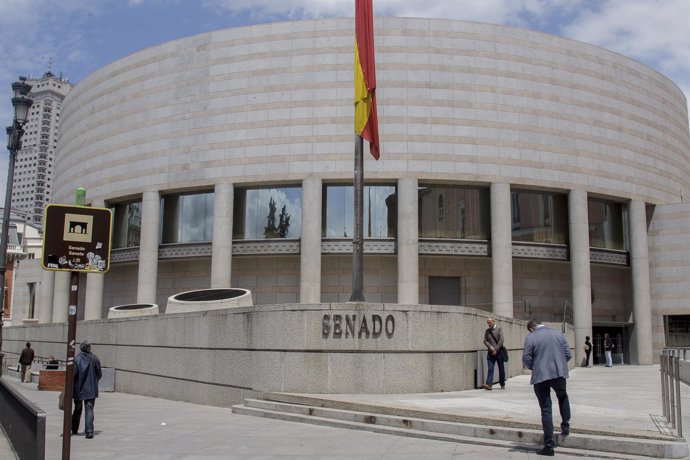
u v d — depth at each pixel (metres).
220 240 35.56
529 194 37.28
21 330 40.00
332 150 35.09
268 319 15.80
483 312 18.48
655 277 40.12
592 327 39.56
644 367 35.09
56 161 49.53
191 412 16.08
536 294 37.62
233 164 36.06
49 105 172.12
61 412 17.52
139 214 40.28
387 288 35.44
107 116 41.16
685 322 39.38
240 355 16.52
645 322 38.53
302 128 35.50
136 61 40.06
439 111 35.28
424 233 35.56
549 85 37.19
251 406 15.34
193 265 38.53
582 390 18.02
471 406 12.80
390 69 35.50
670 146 42.34
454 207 36.00
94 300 39.22
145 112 39.03
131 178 38.94
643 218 39.25
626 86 39.97
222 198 35.94
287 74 36.19
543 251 36.38
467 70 35.91
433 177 34.66
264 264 36.75
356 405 12.89
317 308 15.30
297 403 14.26
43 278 48.12
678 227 39.81
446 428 11.15
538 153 36.22
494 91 36.03
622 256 39.25
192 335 18.83
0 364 25.31
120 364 23.86
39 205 168.00
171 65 38.62
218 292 23.77
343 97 35.56
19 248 75.44
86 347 12.52
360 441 10.95
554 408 12.84
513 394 15.49
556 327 31.00
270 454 9.95
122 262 39.94
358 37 17.84
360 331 15.19
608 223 39.62
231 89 36.84
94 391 12.37
